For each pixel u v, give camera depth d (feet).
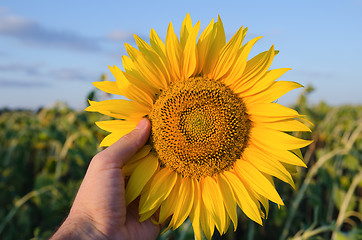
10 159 3.04
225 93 1.00
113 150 0.90
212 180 0.99
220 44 0.98
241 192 0.97
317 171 2.18
